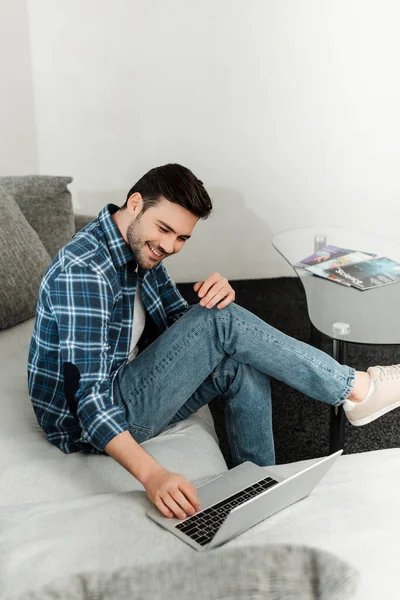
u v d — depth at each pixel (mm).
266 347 1641
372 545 1220
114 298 1546
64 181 2543
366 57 3338
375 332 2055
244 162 3471
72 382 1461
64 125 3326
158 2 3189
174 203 1489
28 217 2471
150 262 1565
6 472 1552
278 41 3287
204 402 1791
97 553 1216
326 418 2469
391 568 1169
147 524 1300
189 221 1517
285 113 3404
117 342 1645
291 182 3523
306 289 2379
